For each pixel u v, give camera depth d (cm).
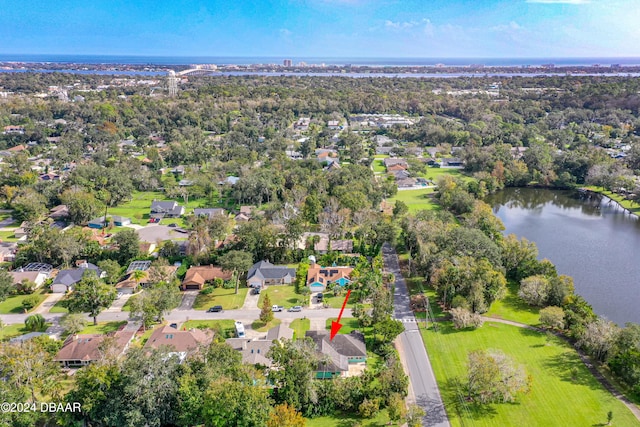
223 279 12062
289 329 9675
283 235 13488
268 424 6594
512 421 7394
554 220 17662
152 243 14062
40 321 9925
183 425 7038
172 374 7225
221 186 19938
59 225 15938
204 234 13112
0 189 18162
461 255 11719
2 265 12825
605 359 8675
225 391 6675
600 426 7238
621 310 11050
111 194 18150
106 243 14362
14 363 7156
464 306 10175
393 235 13762
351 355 8850
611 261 13788
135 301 9894
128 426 6738
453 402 7838
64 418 6900
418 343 9506
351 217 15950
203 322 10269
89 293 9894
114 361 7612
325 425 7331
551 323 9744
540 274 11444
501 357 7994
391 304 10300
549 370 8569
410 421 6988
